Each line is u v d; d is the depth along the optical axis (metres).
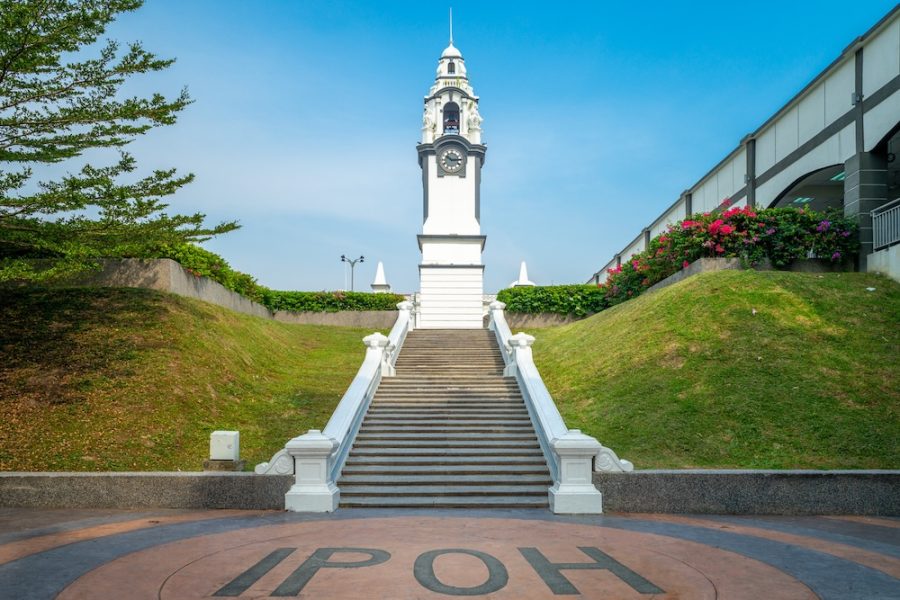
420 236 33.78
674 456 13.72
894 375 15.45
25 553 7.92
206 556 7.76
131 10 17.06
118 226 17.36
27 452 13.29
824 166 22.69
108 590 6.43
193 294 22.78
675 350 17.94
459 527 9.66
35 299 19.52
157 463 13.61
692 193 33.69
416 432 15.08
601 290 32.09
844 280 19.91
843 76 21.77
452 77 37.06
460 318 33.06
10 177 16.08
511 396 17.56
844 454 13.16
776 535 9.30
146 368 16.95
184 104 17.69
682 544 8.61
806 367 16.05
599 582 6.77
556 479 12.03
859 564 7.64
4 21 15.19
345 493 12.12
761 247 22.02
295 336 27.34
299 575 6.94
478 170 35.34
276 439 15.52
